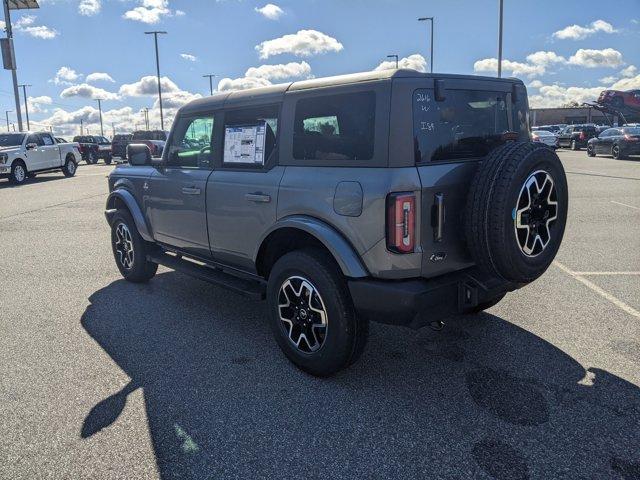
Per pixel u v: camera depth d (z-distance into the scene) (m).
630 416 3.03
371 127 3.11
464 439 2.84
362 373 3.63
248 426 2.99
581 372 3.58
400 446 2.79
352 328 3.34
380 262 3.08
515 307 4.89
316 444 2.81
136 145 5.13
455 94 3.38
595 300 5.04
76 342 4.22
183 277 6.20
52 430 2.96
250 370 3.70
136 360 3.88
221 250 4.33
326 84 3.38
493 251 3.07
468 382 3.48
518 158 3.05
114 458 2.71
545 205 3.24
